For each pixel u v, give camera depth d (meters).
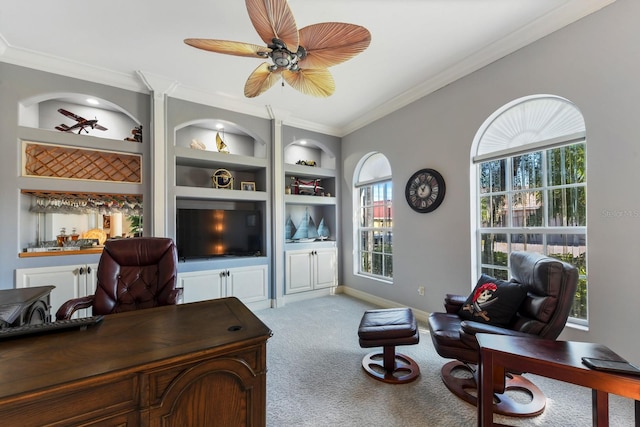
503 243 2.58
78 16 2.03
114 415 0.92
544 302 1.63
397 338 1.92
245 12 2.01
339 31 1.62
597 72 1.89
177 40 2.33
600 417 1.21
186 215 3.37
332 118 4.10
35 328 1.21
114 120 3.32
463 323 1.72
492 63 2.50
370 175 4.20
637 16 1.73
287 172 4.16
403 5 1.94
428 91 3.06
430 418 1.61
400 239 3.48
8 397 0.77
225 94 3.33
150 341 1.14
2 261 2.42
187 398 1.04
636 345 1.74
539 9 1.99
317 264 4.29
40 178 2.55
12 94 2.46
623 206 1.79
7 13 1.98
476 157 2.71
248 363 1.18
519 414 1.60
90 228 3.14
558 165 2.22
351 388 1.91
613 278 1.83
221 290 3.46
